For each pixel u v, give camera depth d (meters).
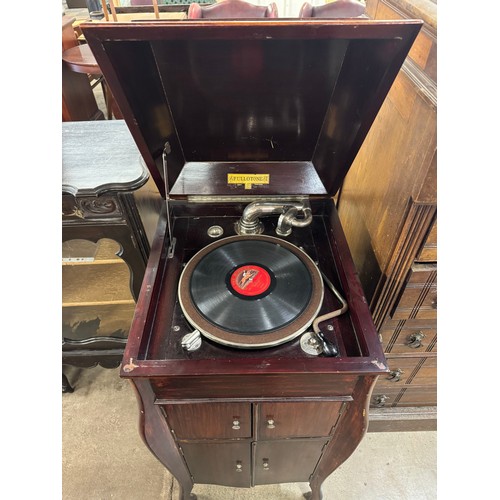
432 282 0.94
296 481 1.21
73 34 2.97
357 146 0.88
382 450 1.44
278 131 1.00
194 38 0.65
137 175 1.02
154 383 0.75
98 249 1.40
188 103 0.92
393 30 0.62
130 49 0.73
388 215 0.94
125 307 1.58
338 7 1.33
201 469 1.14
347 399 0.80
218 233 1.06
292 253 0.96
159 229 1.00
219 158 1.07
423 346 1.15
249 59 0.82
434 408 1.44
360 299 0.82
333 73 0.86
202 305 0.83
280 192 1.06
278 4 3.48
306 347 0.77
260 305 0.83
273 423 0.89
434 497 1.31
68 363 1.55
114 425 1.53
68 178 1.00
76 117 2.84
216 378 0.72
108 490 1.34
